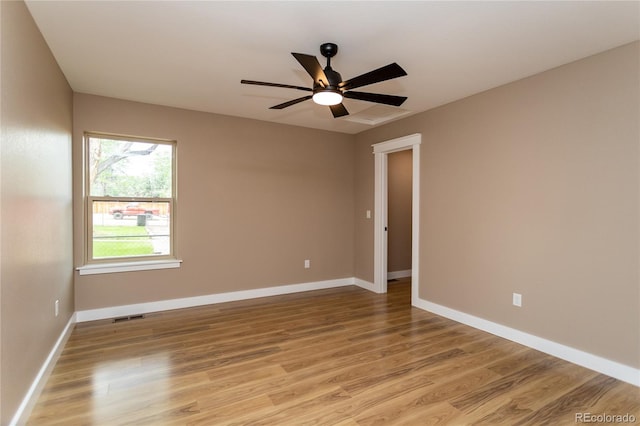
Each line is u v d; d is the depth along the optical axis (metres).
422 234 4.01
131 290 3.71
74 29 2.23
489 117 3.26
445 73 2.90
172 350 2.82
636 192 2.30
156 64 2.78
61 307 2.82
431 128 3.89
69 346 2.87
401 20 2.11
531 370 2.51
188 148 3.99
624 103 2.36
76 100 3.40
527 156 2.95
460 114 3.54
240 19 2.12
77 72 2.92
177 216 3.95
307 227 4.88
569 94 2.66
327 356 2.73
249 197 4.40
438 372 2.48
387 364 2.60
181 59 2.69
